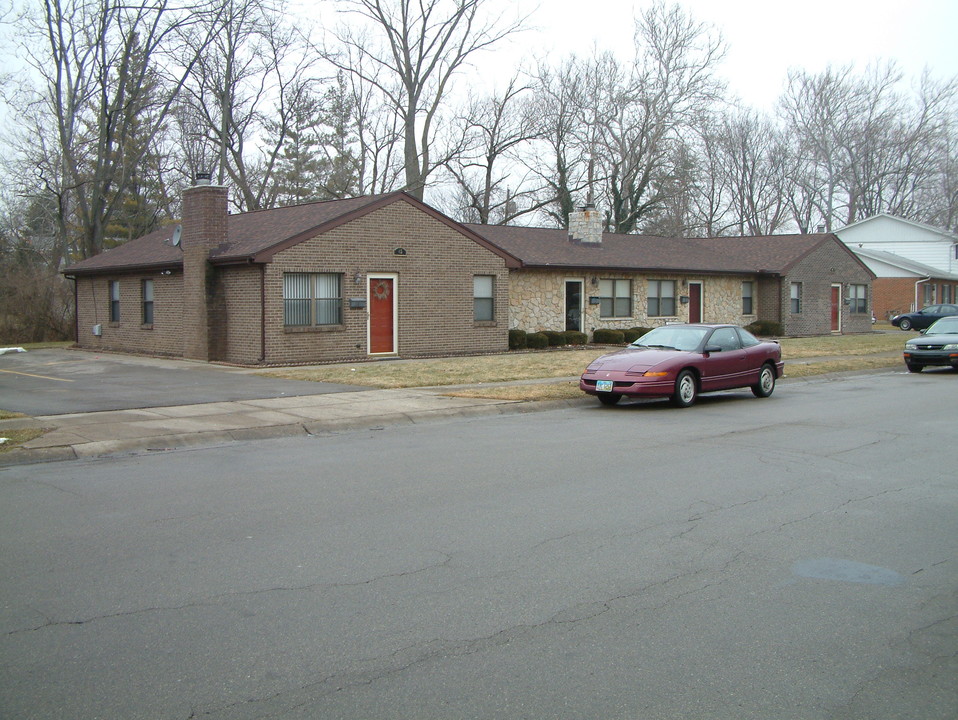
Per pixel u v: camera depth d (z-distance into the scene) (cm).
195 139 4559
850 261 4122
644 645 466
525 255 2927
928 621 504
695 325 1697
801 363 2416
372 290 2334
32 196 3747
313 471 948
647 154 4719
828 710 396
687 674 431
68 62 3375
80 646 462
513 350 2755
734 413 1479
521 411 1516
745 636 480
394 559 617
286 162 5125
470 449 1099
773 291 3766
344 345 2269
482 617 505
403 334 2402
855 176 6262
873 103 6312
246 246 2216
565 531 695
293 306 2183
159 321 2539
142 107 3500
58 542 659
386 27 4019
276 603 528
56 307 3366
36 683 419
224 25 3581
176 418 1302
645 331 3166
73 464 997
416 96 4094
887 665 444
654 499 810
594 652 457
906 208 6806
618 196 4828
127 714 388
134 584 562
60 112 3391
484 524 715
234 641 469
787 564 611
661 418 1415
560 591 551
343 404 1473
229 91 4094
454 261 2512
